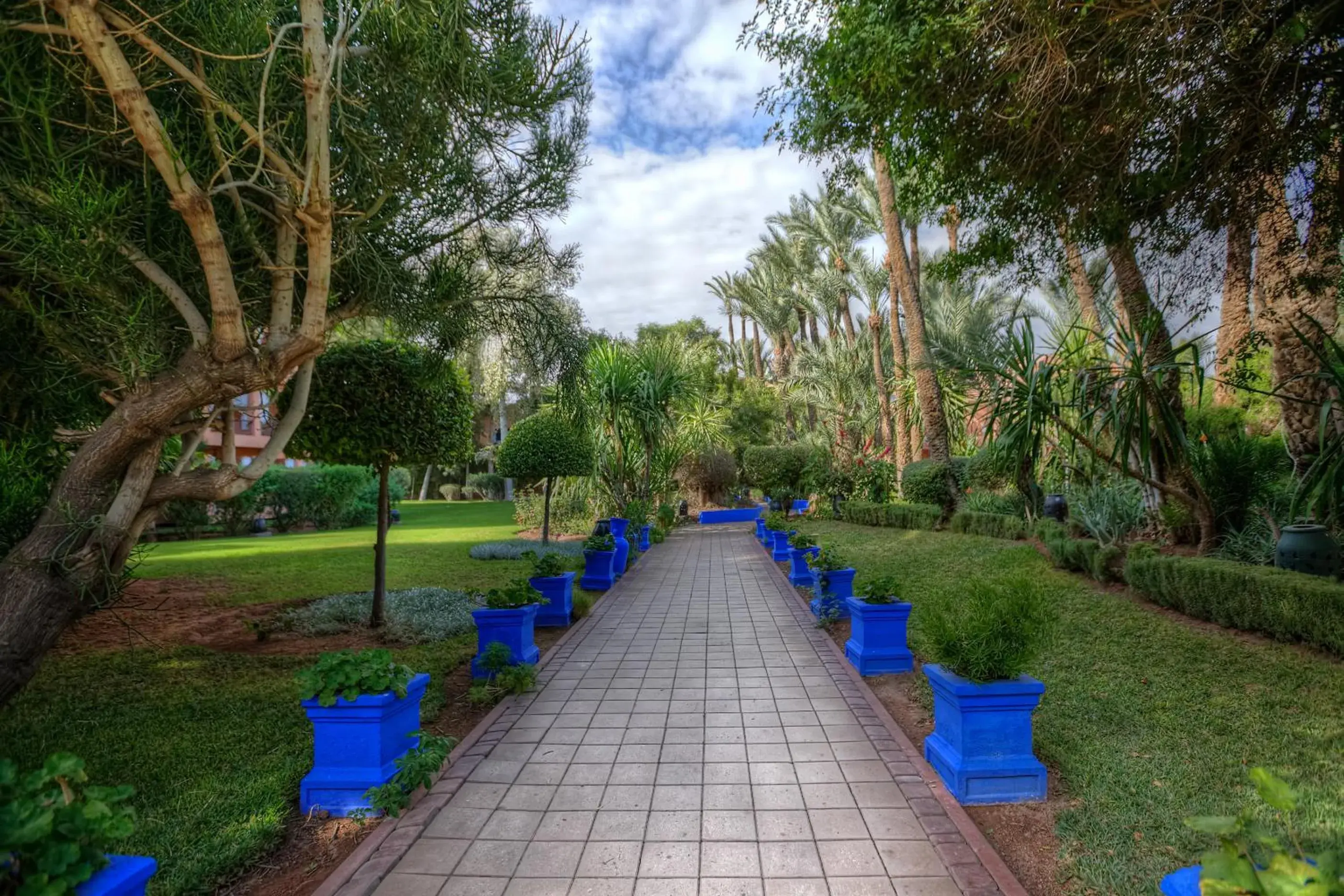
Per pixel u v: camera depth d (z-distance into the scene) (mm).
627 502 14570
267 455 3834
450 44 3348
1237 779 2988
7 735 3854
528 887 2412
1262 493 5941
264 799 3041
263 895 2428
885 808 2916
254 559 11570
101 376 3520
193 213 2908
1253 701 3771
